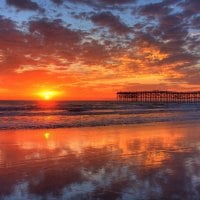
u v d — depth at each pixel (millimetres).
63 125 19562
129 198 4891
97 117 27766
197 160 8172
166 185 5609
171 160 8109
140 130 16562
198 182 5848
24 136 13633
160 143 11539
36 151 9617
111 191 5258
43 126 18812
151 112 38594
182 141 12164
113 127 18453
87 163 7688
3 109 39406
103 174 6512
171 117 28844
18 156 8719
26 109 40906
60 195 5066
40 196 5020
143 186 5551
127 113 35344
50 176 6367
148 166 7312
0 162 7824
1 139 12539
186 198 4887
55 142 11711
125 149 10055
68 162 7832
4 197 4957
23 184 5742
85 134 14492
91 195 5055
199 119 26500
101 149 10047
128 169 6980
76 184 5727
